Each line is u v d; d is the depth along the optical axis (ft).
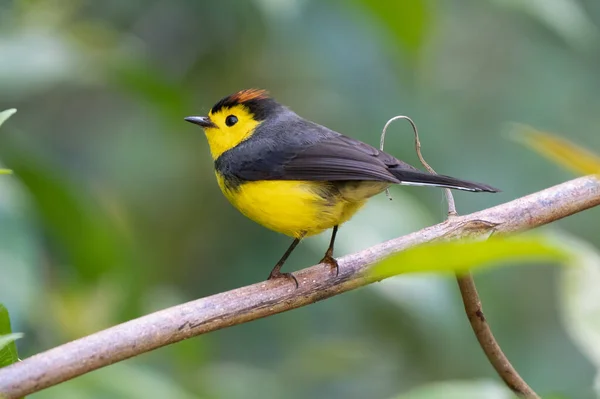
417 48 28.32
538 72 42.04
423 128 38.91
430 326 34.24
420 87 38.32
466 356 39.75
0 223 25.22
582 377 40.40
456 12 43.91
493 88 42.29
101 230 29.66
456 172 39.17
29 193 28.63
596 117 41.29
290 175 27.04
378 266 9.80
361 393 39.68
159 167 41.47
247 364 39.58
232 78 40.96
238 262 40.04
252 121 29.86
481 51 43.09
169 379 29.60
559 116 41.29
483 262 9.68
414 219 32.32
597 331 17.12
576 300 17.40
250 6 38.11
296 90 41.65
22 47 29.22
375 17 28.07
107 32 33.73
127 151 41.34
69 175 30.60
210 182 41.83
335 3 36.27
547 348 41.37
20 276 24.85
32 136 40.68
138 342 18.48
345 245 30.53
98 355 17.81
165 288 38.91
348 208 27.27
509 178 39.75
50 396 24.76
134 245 34.96
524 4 32.45
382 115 38.09
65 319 29.96
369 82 37.65
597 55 41.86
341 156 26.78
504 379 21.40
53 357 17.28
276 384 38.14
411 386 39.52
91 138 41.37
